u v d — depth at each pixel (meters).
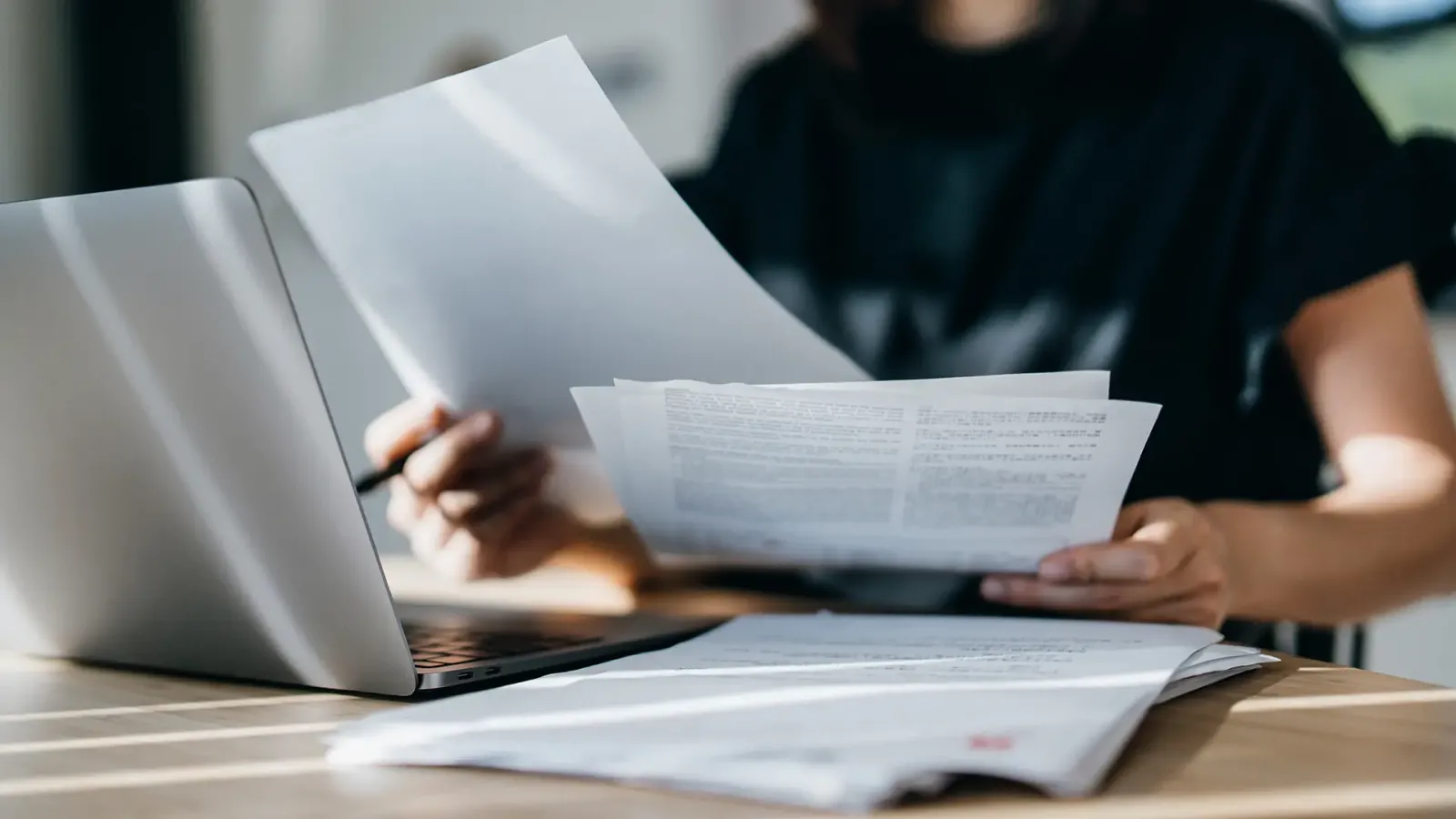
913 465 0.64
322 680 0.55
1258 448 1.11
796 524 0.71
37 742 0.47
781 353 0.65
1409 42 1.49
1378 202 1.06
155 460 0.55
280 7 2.17
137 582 0.59
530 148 0.59
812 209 1.27
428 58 2.09
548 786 0.39
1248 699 0.53
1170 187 1.14
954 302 1.20
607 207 0.60
